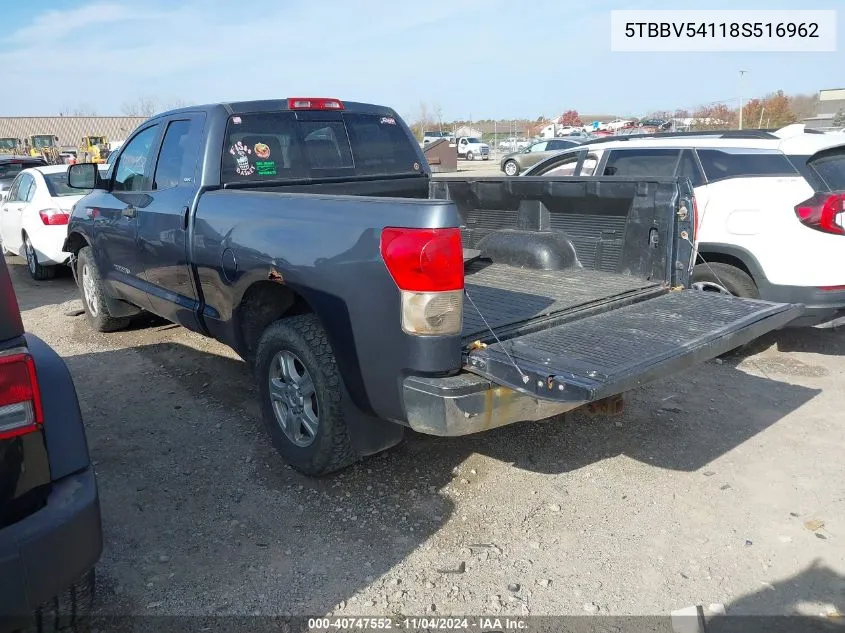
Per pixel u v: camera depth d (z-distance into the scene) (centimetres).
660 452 419
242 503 363
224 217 409
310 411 370
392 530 340
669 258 418
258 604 288
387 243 301
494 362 294
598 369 283
